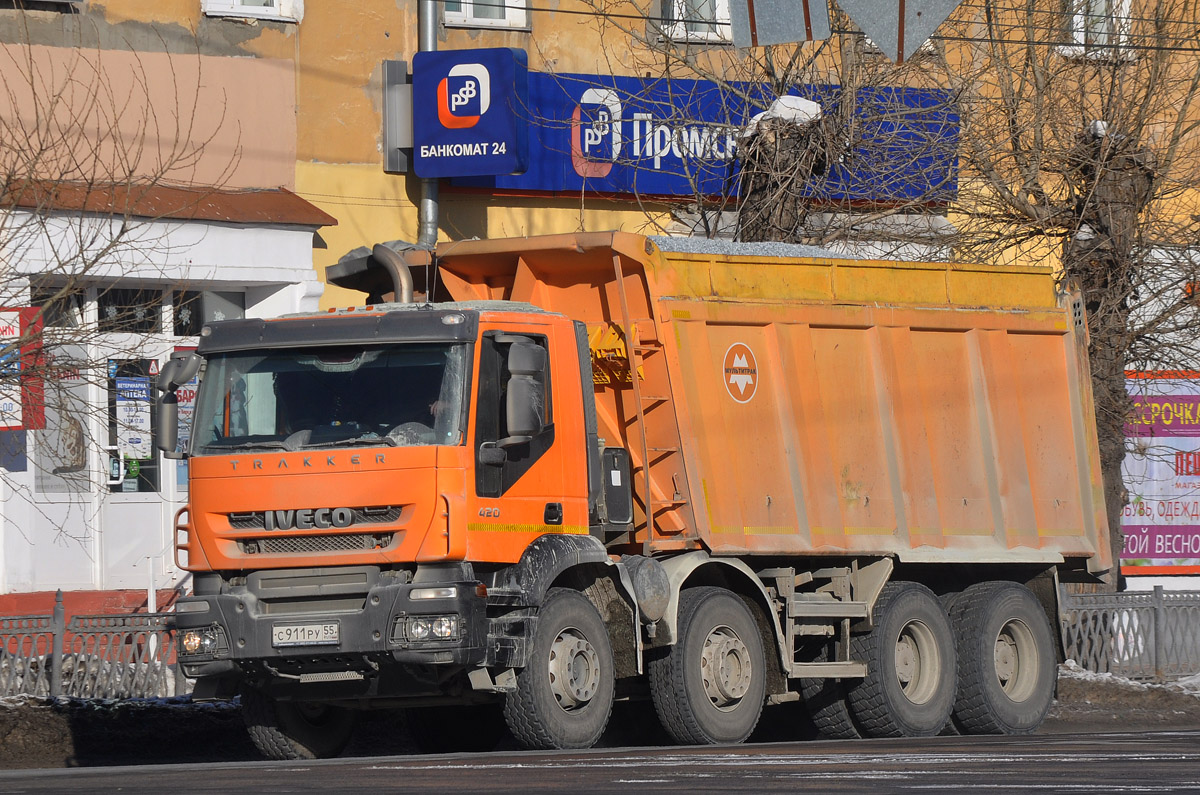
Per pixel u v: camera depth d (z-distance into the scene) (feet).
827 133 136.87
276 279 130.52
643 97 145.18
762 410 93.40
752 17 105.81
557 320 83.25
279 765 68.49
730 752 70.79
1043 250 150.82
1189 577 165.78
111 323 109.81
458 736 99.04
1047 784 51.60
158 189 125.49
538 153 142.82
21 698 99.60
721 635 88.53
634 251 88.38
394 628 74.54
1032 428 108.27
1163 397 164.04
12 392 98.58
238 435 77.97
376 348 78.02
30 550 123.65
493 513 77.20
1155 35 147.54
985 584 104.63
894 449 99.71
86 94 125.59
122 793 51.88
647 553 87.45
